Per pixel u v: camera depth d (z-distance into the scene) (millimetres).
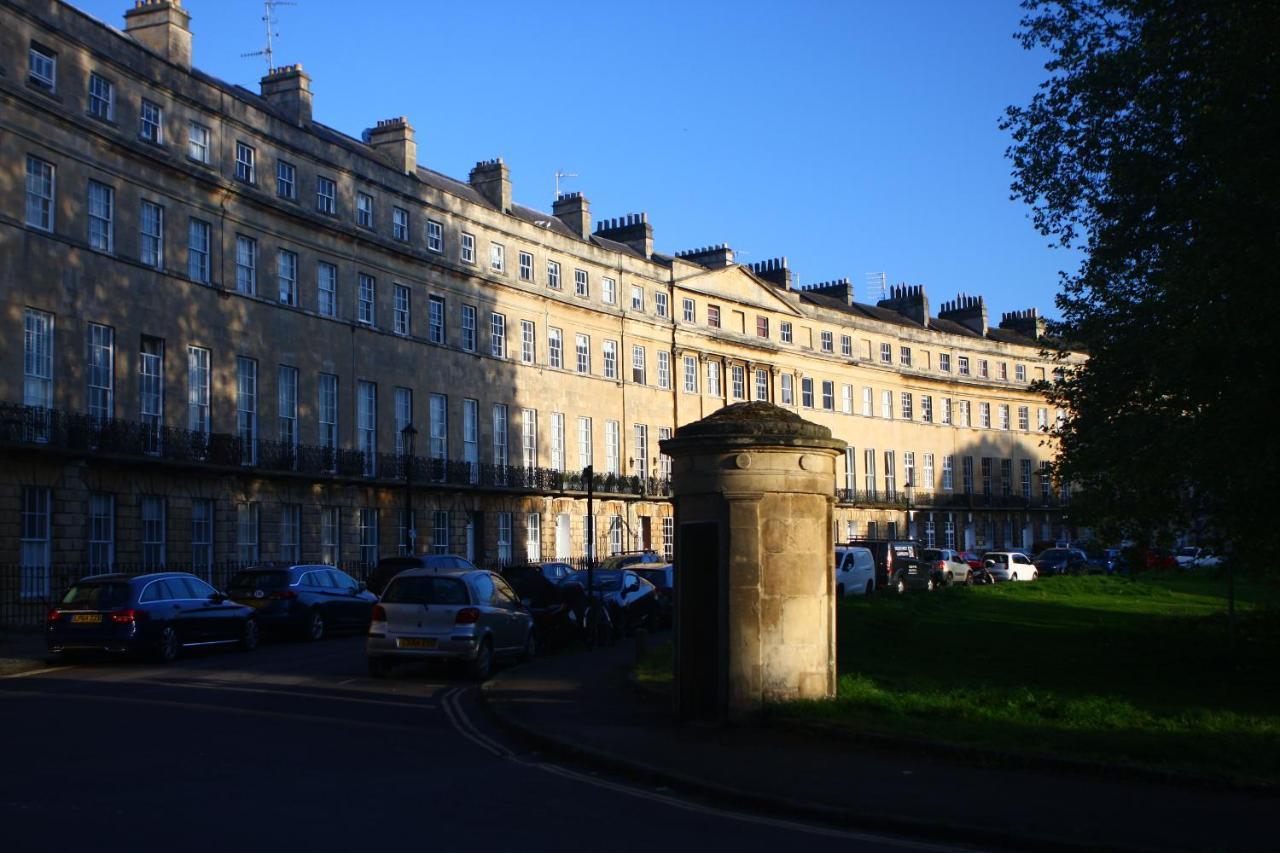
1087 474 23125
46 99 33406
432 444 51250
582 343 61188
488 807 10375
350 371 46781
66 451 32750
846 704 14641
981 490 91625
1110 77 21734
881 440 83312
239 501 40688
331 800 10477
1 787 10711
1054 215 23844
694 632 15117
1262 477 17203
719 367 71000
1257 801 10438
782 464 14703
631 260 64688
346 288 46938
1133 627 29672
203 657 25016
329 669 22453
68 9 34594
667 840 9320
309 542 43812
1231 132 18484
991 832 9383
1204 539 22516
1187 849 8844
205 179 39719
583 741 13453
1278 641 25188
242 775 11578
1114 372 22250
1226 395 18000
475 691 19391
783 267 79312
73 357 34344
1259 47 18234
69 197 34469
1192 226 20047
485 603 21578
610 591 30047
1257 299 17250
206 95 40281
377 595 33438
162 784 11008
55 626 22719
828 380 79500
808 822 10164
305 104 46312
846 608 30641
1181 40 20219
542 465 57594
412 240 50750
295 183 44531
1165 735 13258
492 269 55375
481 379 54188
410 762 12609
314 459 43906
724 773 11672
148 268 37344
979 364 92875
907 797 10602
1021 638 26734
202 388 39781
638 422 64375
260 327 42375
